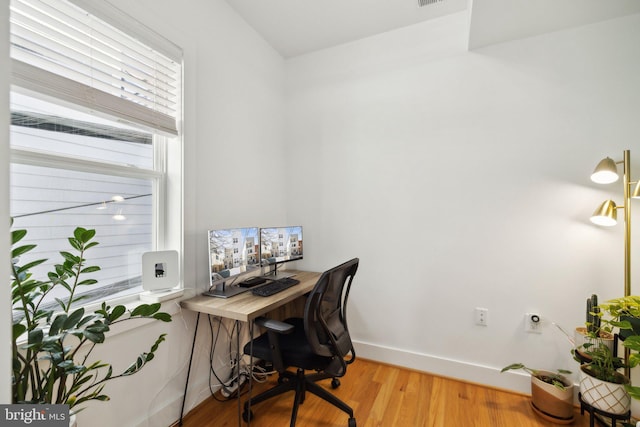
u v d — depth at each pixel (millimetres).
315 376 1760
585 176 1716
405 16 2064
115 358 1281
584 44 1718
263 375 2031
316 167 2498
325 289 1342
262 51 2318
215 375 1816
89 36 1217
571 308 1741
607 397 1354
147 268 1418
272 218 2441
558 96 1771
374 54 2283
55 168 1188
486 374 1909
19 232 820
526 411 1659
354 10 2014
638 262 1610
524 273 1847
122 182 1436
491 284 1925
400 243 2188
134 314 963
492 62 1921
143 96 1454
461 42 2004
